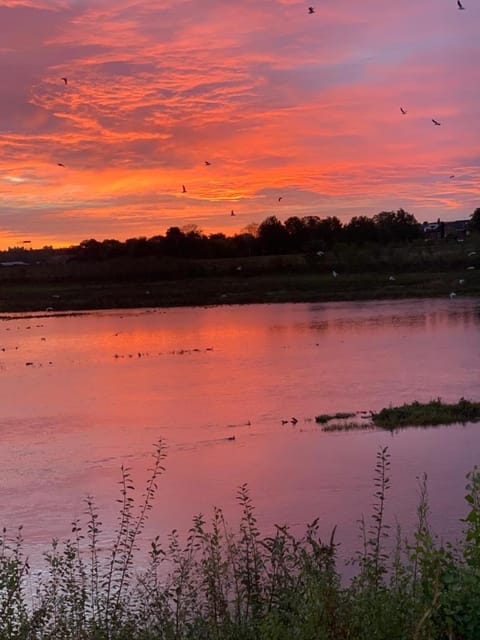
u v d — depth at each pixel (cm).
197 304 8825
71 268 11856
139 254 13412
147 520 1582
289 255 12544
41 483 1961
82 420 2783
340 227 13800
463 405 2606
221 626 624
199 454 2184
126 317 7581
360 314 6569
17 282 11538
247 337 5344
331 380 3394
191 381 3569
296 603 593
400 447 2142
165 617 670
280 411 2762
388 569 839
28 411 3002
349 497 1692
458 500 1627
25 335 6178
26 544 1451
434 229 13750
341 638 522
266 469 1978
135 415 2828
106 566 942
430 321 5728
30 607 884
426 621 511
